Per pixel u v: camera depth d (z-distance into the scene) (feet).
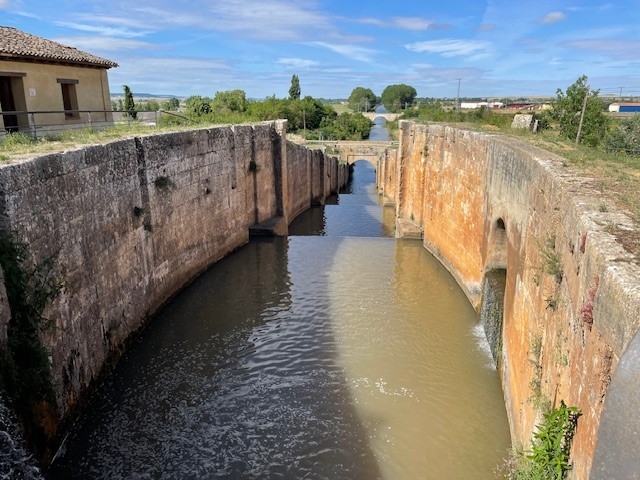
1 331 26.86
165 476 33.09
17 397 27.86
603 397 17.76
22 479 22.47
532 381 30.12
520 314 36.45
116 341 44.78
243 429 37.42
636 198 26.81
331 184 172.24
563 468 21.88
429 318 54.70
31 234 31.73
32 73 66.18
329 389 41.91
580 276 22.16
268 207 91.35
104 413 38.99
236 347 48.96
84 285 38.99
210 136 67.56
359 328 52.60
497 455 34.22
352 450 35.06
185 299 60.13
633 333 15.33
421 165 82.43
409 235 84.69
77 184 38.32
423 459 34.04
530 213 35.81
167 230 57.16
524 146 45.16
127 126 70.54
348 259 75.10
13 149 38.75
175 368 45.24
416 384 42.42
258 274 68.64
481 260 54.90
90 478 32.68
